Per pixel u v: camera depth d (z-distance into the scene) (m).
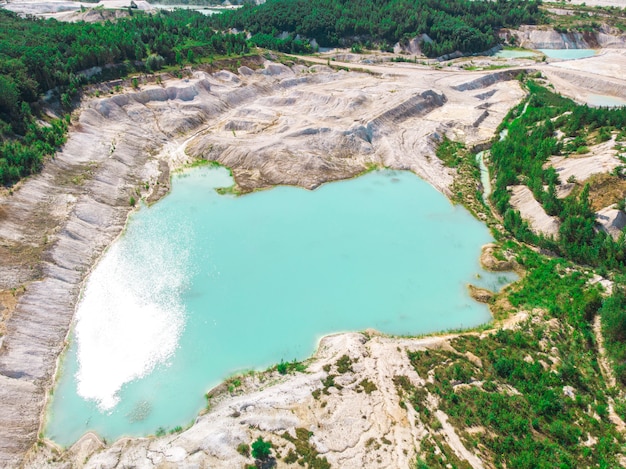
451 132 89.12
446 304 50.72
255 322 47.97
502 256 56.81
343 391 38.97
